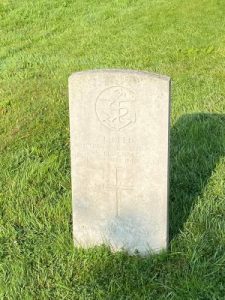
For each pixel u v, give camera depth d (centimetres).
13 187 193
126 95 140
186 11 452
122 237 158
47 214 179
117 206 154
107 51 353
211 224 167
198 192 183
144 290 143
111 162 148
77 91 142
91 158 149
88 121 145
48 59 344
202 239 158
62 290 146
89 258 155
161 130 141
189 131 224
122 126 143
